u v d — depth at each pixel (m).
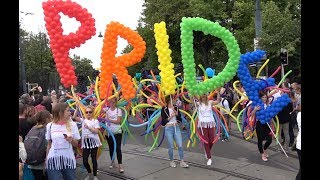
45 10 7.55
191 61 7.95
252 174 7.37
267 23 16.70
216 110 8.48
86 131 6.89
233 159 8.77
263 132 8.55
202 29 8.01
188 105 9.61
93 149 6.98
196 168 7.93
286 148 9.49
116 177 7.40
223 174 7.42
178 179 7.14
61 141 5.27
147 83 10.29
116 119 7.56
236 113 12.88
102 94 7.74
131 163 8.49
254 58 8.66
